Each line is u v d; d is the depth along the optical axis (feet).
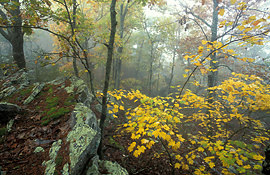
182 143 17.28
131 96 9.55
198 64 6.78
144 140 7.26
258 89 9.12
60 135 8.32
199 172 8.88
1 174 5.86
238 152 7.92
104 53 45.44
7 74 18.04
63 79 16.29
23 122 9.45
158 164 13.52
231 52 6.95
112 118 19.80
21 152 7.22
